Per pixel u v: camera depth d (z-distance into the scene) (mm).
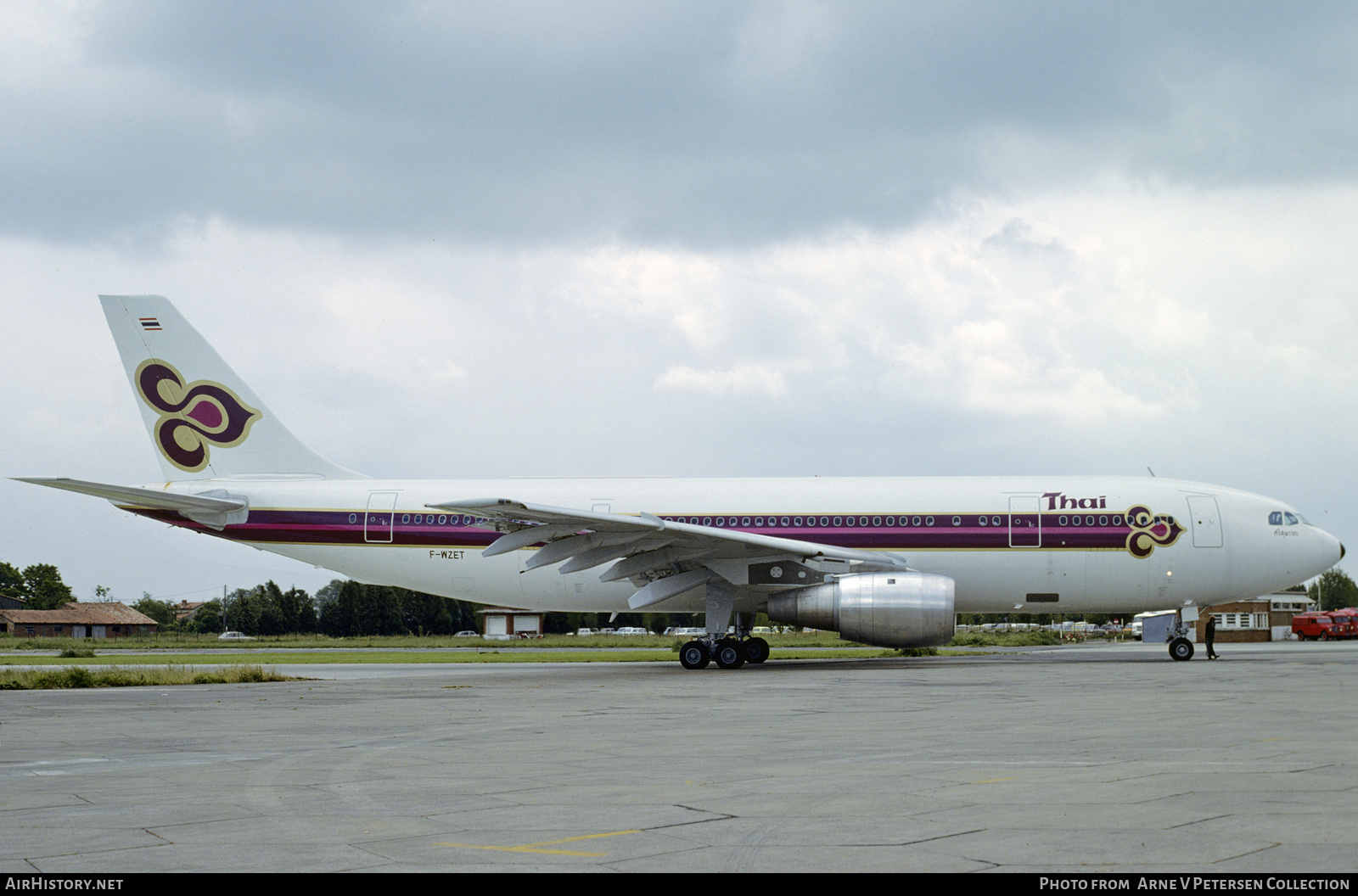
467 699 19141
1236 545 27844
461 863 6324
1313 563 28000
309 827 7391
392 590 114500
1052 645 60062
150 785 9367
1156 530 27812
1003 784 8797
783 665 29578
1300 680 21219
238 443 31000
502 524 25781
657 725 14055
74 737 13391
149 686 24703
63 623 112750
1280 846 6453
